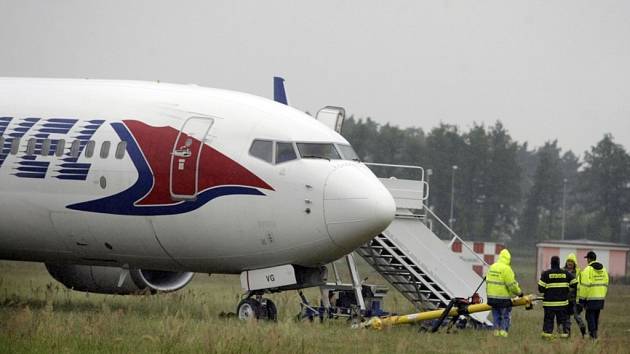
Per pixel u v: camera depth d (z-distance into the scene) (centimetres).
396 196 9650
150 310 9431
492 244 14625
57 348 6375
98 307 9762
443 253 9650
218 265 8756
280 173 8325
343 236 8250
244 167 8394
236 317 8650
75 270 9969
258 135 8475
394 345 7269
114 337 6919
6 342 6450
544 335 8288
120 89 9206
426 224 10275
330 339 7362
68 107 9200
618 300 15075
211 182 8444
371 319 8225
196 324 7675
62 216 9006
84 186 8875
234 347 6444
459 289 9412
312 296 12381
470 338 8031
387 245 9631
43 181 9025
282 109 8794
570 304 8906
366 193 8219
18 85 9588
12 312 8725
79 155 8919
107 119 8969
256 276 8612
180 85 9231
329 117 9819
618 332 9619
